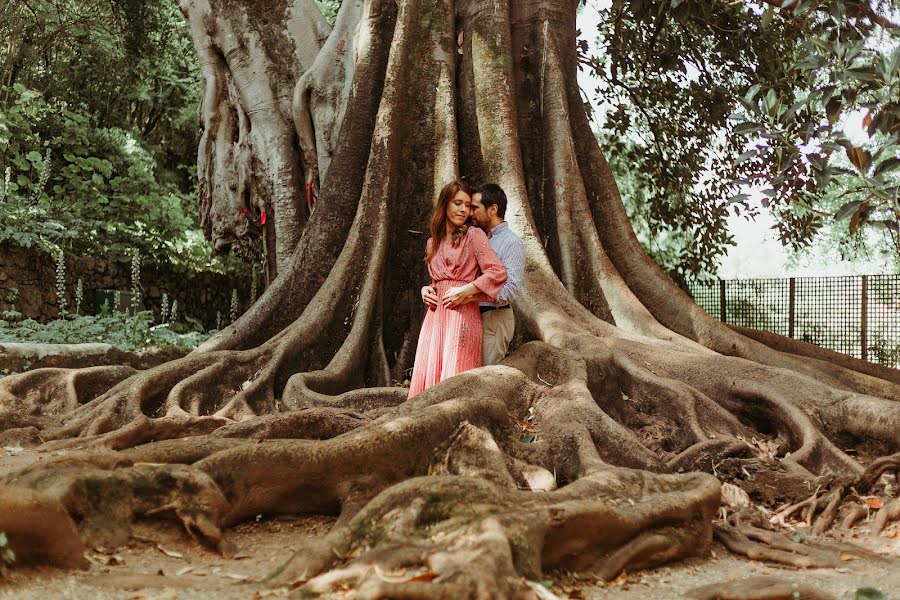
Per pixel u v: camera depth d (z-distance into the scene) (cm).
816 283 1488
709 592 308
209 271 1845
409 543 297
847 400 617
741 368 675
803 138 657
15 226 1238
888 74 608
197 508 352
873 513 453
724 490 470
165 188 1891
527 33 973
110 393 664
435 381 560
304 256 875
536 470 445
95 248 1544
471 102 929
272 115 1134
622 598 307
